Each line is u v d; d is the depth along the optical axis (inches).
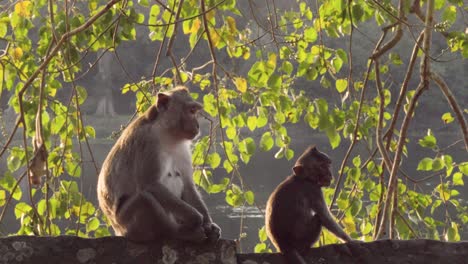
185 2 553.0
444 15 551.8
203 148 589.0
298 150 2142.0
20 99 496.4
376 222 560.7
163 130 393.4
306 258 378.3
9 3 576.1
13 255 356.2
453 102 548.7
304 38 571.5
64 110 562.6
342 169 564.1
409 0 522.3
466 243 375.2
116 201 380.8
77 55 538.9
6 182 546.6
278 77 553.9
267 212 410.9
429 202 593.9
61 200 557.9
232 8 558.3
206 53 1914.4
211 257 362.6
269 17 561.6
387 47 551.5
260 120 575.5
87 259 359.6
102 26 544.1
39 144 518.0
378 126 551.8
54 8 583.5
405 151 597.9
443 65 2493.8
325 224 405.1
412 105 537.6
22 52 556.1
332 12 570.3
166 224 369.4
